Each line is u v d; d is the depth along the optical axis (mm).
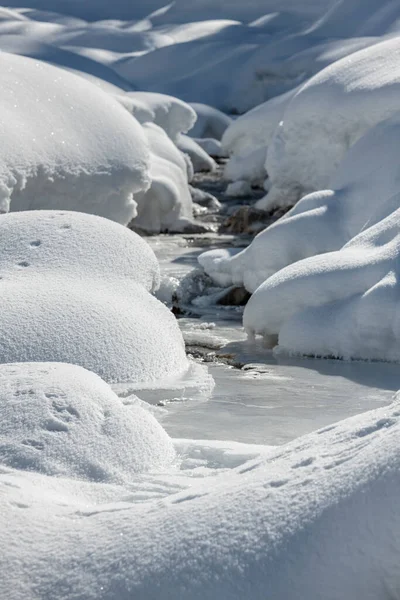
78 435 4352
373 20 44250
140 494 3824
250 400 6234
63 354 6516
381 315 7301
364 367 7180
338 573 2643
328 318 7688
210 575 2686
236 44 47812
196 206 18672
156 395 6332
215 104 42844
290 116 14672
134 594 2711
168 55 48031
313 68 40438
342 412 5895
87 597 2746
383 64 13953
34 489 3670
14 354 6449
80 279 7441
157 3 70625
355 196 10227
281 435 5375
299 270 8070
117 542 2904
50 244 7785
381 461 2781
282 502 2830
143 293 7555
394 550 2621
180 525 2873
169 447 4559
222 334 8656
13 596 2814
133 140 13688
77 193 12781
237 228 15766
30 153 12227
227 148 23297
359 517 2688
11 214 8297
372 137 11109
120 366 6594
